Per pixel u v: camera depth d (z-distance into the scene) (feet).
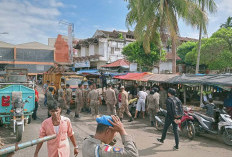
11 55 138.82
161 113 27.96
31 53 143.13
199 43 46.01
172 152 19.07
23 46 141.38
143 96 34.47
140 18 47.98
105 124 5.67
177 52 125.80
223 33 77.20
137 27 48.24
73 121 31.89
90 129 27.09
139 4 47.65
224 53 74.28
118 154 5.15
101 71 61.93
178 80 33.45
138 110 34.37
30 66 142.51
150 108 29.58
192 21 45.78
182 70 119.44
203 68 115.96
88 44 128.26
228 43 76.38
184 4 44.83
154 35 54.54
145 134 25.23
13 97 23.76
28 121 28.50
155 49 79.41
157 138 21.74
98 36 117.70
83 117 34.99
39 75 145.07
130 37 136.87
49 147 10.40
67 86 37.06
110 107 32.60
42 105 47.98
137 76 44.01
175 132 19.79
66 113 38.06
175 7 47.70
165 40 52.44
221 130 21.95
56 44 156.04
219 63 75.41
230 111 27.94
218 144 21.74
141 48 79.82
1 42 140.46
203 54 77.71
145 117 35.99
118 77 47.96
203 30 45.85
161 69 106.93
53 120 10.47
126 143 5.41
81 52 137.80
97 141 5.60
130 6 53.11
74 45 144.66
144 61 81.25
